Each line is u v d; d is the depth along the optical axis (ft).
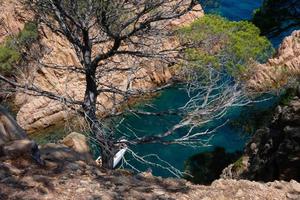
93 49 80.33
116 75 89.45
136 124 90.12
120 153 74.28
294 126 44.73
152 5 41.11
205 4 43.62
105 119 49.01
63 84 100.22
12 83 44.04
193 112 42.60
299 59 97.81
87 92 45.85
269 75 89.92
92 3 40.70
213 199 25.43
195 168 72.59
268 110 80.69
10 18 97.71
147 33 45.14
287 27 81.35
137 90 47.57
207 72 53.93
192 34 69.05
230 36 76.89
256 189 26.71
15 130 29.12
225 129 85.15
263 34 81.41
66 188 24.77
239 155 75.20
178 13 43.60
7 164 25.72
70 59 100.78
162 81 103.65
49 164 27.37
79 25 42.39
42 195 23.72
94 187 25.26
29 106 96.07
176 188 26.66
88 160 31.53
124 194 24.99
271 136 49.32
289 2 78.74
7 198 23.02
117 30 42.88
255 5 139.74
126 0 40.24
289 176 44.73
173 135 86.94
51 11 44.73
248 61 80.07
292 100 47.26
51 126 94.99
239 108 90.43
